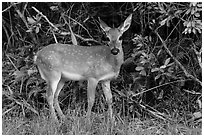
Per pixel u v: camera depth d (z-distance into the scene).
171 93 14.47
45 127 12.37
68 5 15.38
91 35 15.38
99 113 13.89
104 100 14.13
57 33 14.40
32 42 15.22
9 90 14.44
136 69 13.47
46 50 12.95
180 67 14.02
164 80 14.45
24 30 15.52
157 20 14.53
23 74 14.21
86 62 12.73
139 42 13.72
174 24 14.82
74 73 12.81
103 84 12.98
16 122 12.85
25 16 15.77
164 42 13.85
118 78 14.55
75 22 14.74
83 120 12.52
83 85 14.30
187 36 14.73
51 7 14.12
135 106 14.17
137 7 13.91
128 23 12.66
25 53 14.98
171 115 13.80
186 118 13.62
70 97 14.40
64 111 14.20
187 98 14.23
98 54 12.77
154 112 13.93
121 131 12.33
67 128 12.48
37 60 13.10
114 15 16.05
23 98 14.40
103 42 14.82
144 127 13.05
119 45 12.46
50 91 12.86
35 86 14.29
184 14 13.30
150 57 13.51
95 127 12.59
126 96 13.99
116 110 14.12
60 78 12.98
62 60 12.80
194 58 14.31
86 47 12.98
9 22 16.20
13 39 15.77
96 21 15.60
